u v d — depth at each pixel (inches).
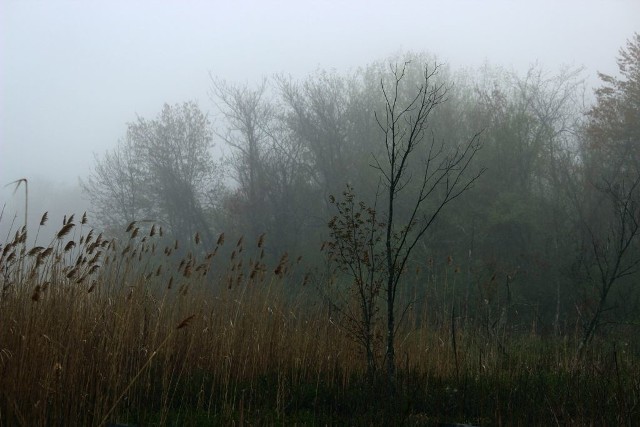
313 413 262.8
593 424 232.1
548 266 768.3
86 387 222.8
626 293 625.3
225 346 300.2
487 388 298.4
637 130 875.4
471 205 860.0
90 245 268.7
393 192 288.4
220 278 344.8
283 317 332.8
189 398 268.8
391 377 277.4
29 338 216.1
